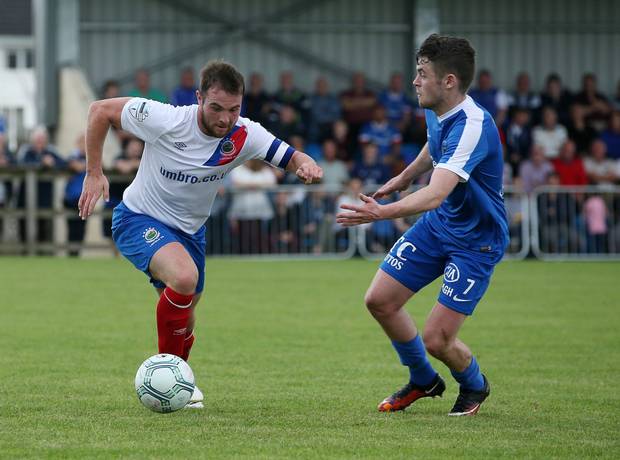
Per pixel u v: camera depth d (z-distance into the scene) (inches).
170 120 495.5
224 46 1913.1
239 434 450.6
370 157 1577.3
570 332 823.1
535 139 1700.3
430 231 507.2
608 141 1740.9
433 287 1187.3
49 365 651.5
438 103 488.7
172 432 453.4
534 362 682.8
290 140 1638.8
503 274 1325.0
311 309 959.0
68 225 1530.5
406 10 1941.4
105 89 1674.5
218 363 669.9
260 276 1270.9
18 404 521.0
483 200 491.8
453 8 1958.7
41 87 1779.0
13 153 1700.3
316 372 635.5
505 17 1966.0
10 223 1567.4
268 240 1530.5
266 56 1924.2
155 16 1886.1
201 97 486.3
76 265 1387.8
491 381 610.9
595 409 523.2
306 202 1533.0
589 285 1187.3
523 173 1587.1
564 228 1552.7
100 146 506.0
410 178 535.2
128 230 510.6
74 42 1806.1
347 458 406.6
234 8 1907.0
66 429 459.2
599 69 1991.9
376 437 448.5
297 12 1921.8
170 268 490.0
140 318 885.2
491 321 889.5
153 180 507.8
